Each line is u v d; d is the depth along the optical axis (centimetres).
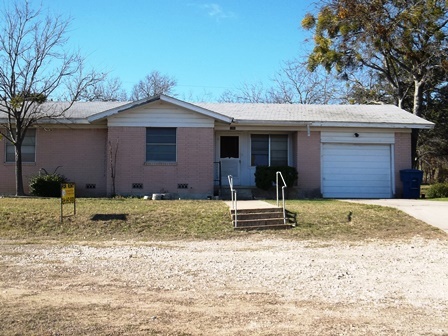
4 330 530
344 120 2100
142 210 1448
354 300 666
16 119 1891
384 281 778
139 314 593
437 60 2884
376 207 1578
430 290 723
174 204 1589
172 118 1948
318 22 2995
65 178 2017
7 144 2023
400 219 1425
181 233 1264
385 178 2145
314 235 1259
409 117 2198
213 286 736
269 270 852
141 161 1938
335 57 3031
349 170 2136
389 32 2830
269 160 2189
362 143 2136
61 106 2247
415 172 2088
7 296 667
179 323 562
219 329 545
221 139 2181
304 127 2109
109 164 1930
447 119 3547
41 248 1067
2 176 2012
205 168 1947
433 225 1364
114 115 1928
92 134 2039
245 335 527
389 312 614
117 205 1552
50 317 577
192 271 840
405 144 2150
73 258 950
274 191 2064
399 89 3189
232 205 1495
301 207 1559
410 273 838
